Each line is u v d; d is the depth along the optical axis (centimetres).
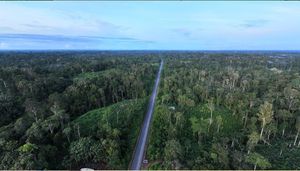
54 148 5341
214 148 5388
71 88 8725
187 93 9231
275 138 6556
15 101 7912
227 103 8331
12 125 6303
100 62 16800
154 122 6981
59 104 7281
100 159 5094
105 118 6762
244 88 10181
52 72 12838
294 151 5838
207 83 10562
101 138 5619
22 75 10575
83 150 5153
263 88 10231
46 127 5784
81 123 6588
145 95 9906
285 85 10288
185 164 4881
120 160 5091
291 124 7069
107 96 9525
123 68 15112
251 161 4916
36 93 8700
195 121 6769
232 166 4919
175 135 6072
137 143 5962
